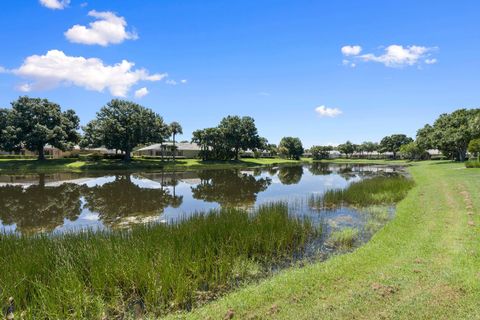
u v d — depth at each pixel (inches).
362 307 222.8
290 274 299.7
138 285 289.6
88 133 2447.1
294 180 1445.6
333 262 324.5
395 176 1451.8
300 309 226.7
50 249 333.4
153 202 848.3
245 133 3294.8
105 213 708.0
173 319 232.4
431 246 350.0
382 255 334.6
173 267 294.7
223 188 1151.6
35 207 783.1
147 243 347.9
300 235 451.2
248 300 246.8
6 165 2036.2
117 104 2415.1
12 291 259.0
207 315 231.3
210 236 385.7
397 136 4862.2
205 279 312.8
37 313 241.6
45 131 2158.0
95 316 252.8
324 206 691.4
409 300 228.5
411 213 554.3
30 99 2262.6
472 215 493.7
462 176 1117.1
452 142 2201.0
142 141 2447.1
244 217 476.1
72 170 1973.4
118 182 1352.1
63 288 257.1
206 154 3134.8
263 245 394.0
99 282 278.7
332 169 2300.7
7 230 563.8
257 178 1565.0
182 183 1325.0
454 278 259.0
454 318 204.5
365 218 572.1
